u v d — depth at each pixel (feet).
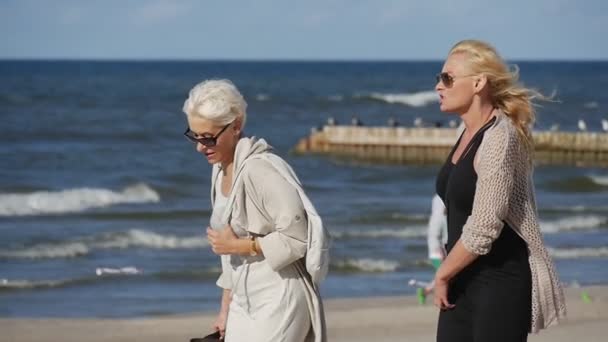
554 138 233.96
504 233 21.22
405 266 83.20
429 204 137.28
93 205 135.44
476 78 21.79
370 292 70.69
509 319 21.04
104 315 61.31
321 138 247.91
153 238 98.48
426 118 373.20
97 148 221.87
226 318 23.76
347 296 68.64
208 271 78.59
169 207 133.49
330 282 75.56
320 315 21.94
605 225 112.88
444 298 21.43
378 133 239.09
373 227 111.04
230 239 21.79
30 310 63.57
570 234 106.22
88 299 67.72
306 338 22.12
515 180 21.13
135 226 113.60
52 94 432.66
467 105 22.00
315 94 490.90
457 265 20.98
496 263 21.18
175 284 74.43
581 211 126.62
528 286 21.21
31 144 232.94
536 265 21.27
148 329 48.29
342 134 244.01
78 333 47.39
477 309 21.26
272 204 21.34
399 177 190.39
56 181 163.43
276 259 21.20
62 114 325.21
